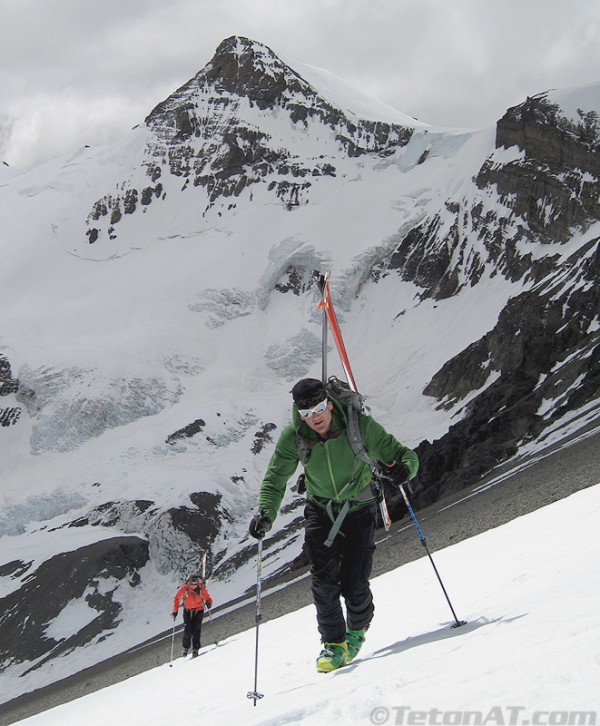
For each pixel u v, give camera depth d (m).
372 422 5.74
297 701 4.23
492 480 40.44
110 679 32.03
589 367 55.12
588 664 2.61
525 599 4.71
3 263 155.12
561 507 10.90
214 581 67.62
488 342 86.50
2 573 73.44
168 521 77.62
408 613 7.35
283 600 27.91
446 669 3.39
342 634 5.76
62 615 65.19
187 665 15.23
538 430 50.34
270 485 5.94
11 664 61.16
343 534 5.89
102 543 73.88
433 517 34.22
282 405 107.38
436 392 93.06
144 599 68.75
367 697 3.34
